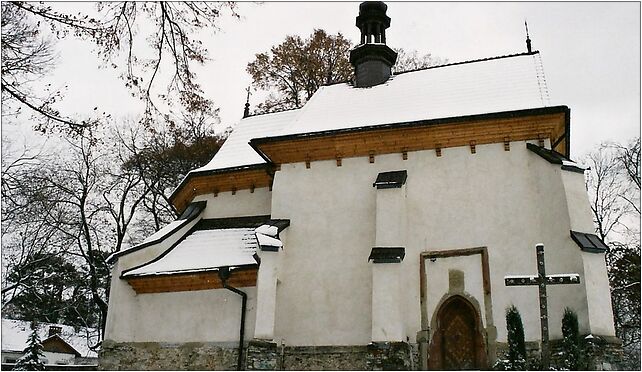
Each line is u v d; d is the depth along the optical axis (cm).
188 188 2419
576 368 1438
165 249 2128
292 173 2017
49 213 2928
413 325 1711
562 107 1756
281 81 3253
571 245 1620
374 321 1627
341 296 1817
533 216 1734
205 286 1933
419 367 1664
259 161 2311
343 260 1856
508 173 1798
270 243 1795
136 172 3275
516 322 1409
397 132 1895
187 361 1867
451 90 2059
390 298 1638
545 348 1320
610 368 1468
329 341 1775
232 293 1897
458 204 1809
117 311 1961
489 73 2114
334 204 1931
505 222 1752
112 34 1118
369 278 1814
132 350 1930
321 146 1980
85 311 3612
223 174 2316
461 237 1772
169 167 3341
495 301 1678
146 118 1253
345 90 2297
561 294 1606
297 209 1959
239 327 1845
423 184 1861
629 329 3081
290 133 1997
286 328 1819
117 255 2019
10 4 1141
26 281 3206
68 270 3303
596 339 1484
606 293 1548
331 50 3262
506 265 1708
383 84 2269
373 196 1897
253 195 2298
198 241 2158
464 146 1866
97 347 3303
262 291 1738
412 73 2295
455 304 1723
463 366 1655
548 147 1802
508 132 1830
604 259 1587
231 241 2105
